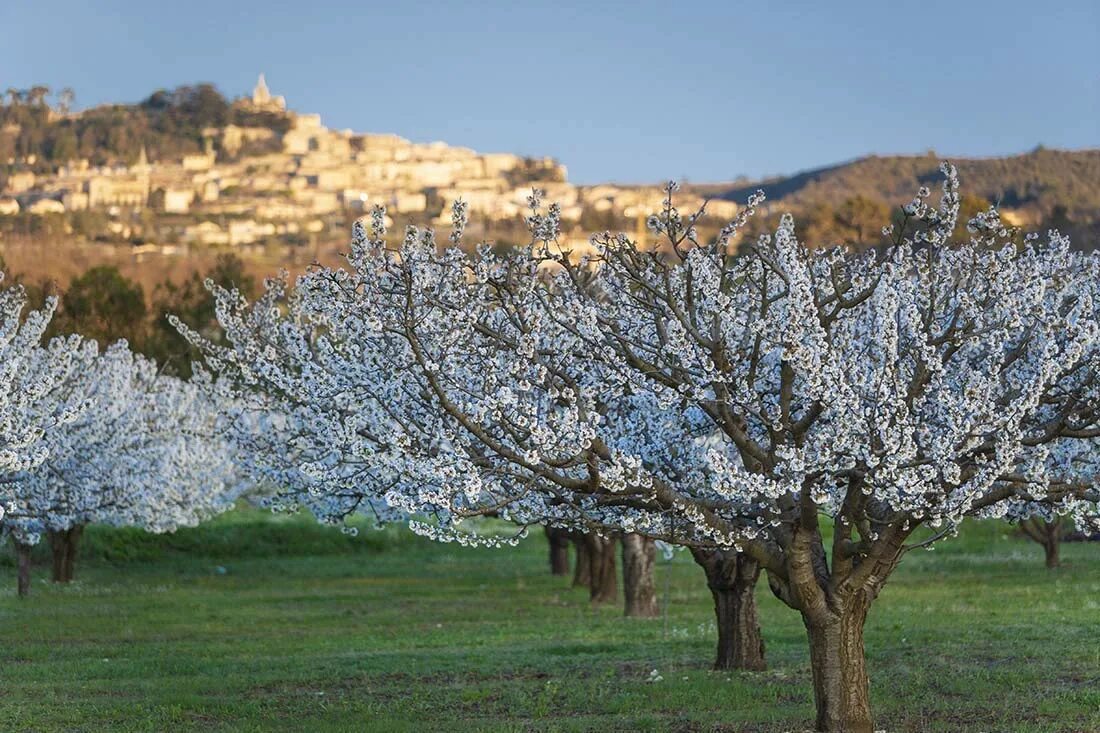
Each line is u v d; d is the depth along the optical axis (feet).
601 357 91.40
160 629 197.26
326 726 105.50
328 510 139.95
